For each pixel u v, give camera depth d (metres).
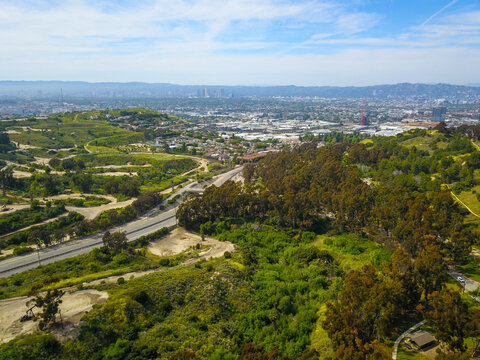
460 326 52.75
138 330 65.06
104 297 73.25
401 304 60.84
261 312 73.38
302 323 69.31
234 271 88.62
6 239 113.62
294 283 83.75
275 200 124.88
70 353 56.69
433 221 94.44
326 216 130.00
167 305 72.94
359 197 113.81
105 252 103.94
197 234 124.62
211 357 58.78
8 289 80.12
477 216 109.69
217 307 74.06
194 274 85.06
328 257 97.06
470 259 87.38
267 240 113.25
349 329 56.00
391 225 101.12
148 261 100.19
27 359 53.78
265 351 62.56
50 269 93.06
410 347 56.34
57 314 66.50
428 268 66.75
